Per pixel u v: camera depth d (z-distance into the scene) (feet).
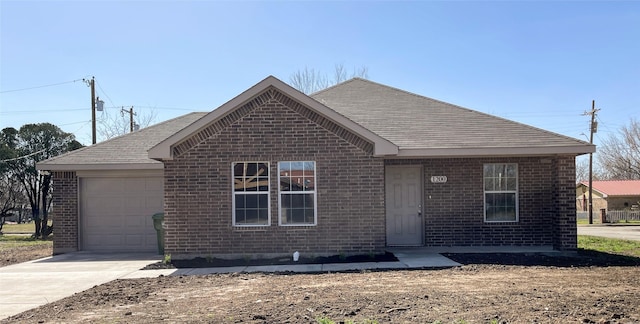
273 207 42.93
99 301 28.14
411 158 47.88
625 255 44.42
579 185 199.00
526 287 28.99
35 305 28.17
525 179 47.67
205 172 43.01
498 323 20.90
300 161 43.14
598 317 21.91
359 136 42.88
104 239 53.88
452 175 47.91
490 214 48.01
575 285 29.63
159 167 51.34
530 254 42.96
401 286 29.68
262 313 23.71
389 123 49.44
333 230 42.75
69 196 53.67
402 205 48.47
